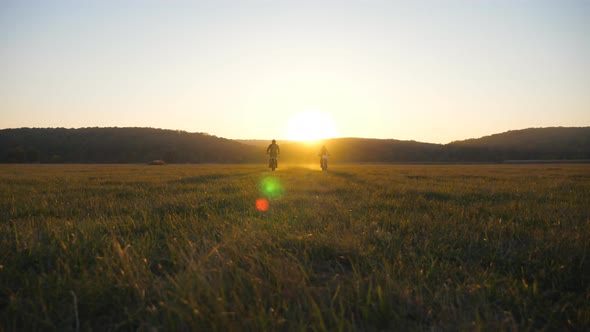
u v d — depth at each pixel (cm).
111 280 327
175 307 275
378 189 1190
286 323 265
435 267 380
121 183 1516
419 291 314
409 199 903
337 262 402
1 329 265
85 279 331
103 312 297
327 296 311
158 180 1703
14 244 453
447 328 264
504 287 338
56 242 460
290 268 353
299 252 439
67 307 295
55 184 1450
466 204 827
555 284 344
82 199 909
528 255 418
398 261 390
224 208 754
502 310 290
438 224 573
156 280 332
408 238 496
